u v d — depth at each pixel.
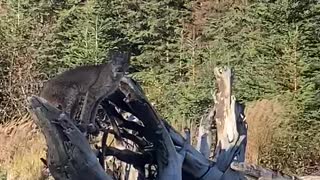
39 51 17.27
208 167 6.13
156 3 22.44
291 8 14.27
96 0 19.69
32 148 10.50
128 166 6.14
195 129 11.41
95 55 16.56
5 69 16.52
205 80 16.28
